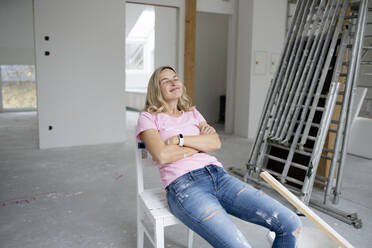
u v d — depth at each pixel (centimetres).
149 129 194
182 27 602
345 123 312
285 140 333
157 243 180
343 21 344
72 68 528
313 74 345
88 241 243
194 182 182
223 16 774
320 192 352
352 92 306
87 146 546
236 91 654
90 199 323
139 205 215
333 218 289
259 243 244
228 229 159
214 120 806
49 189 349
